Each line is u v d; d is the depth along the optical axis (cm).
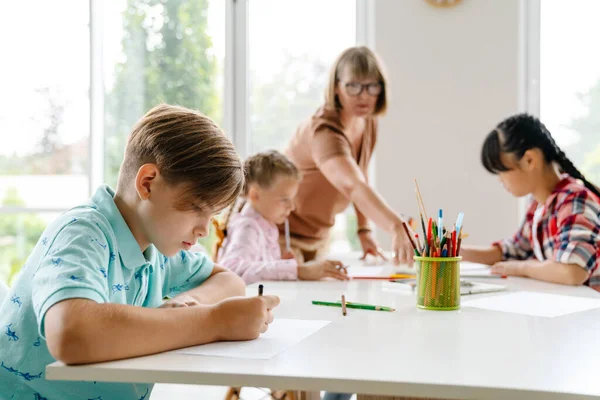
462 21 309
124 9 343
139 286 101
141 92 343
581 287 148
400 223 187
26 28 347
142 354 76
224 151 90
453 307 113
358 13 327
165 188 89
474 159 309
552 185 184
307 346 82
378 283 155
